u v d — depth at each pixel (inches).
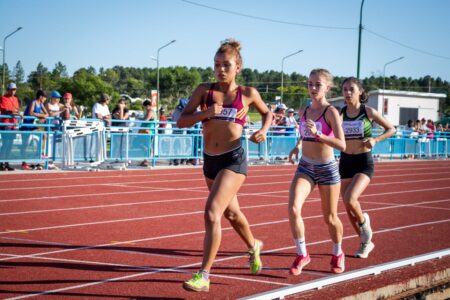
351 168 250.5
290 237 284.5
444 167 868.0
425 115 2047.2
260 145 779.4
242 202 411.8
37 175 540.4
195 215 343.9
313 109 218.1
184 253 242.8
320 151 212.4
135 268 215.9
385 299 194.2
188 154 701.9
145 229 295.4
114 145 627.8
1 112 571.2
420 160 1053.8
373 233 304.3
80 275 203.9
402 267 222.1
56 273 205.9
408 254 252.8
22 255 232.5
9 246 248.8
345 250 259.1
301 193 211.0
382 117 250.1
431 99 2049.7
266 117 197.0
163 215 341.4
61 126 591.8
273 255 244.7
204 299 179.0
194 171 637.3
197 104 192.4
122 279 200.1
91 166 605.6
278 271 217.3
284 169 719.1
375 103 1996.8
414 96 2023.9
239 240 273.7
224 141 186.7
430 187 565.0
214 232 177.5
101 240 265.0
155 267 218.2
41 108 585.6
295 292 180.2
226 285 195.9
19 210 347.3
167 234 283.1
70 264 219.5
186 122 182.9
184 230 294.8
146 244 258.8
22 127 574.6
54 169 594.2
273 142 796.6
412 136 1058.1
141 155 653.9
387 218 357.4
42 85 3120.1
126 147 637.9
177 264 223.6
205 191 462.6
